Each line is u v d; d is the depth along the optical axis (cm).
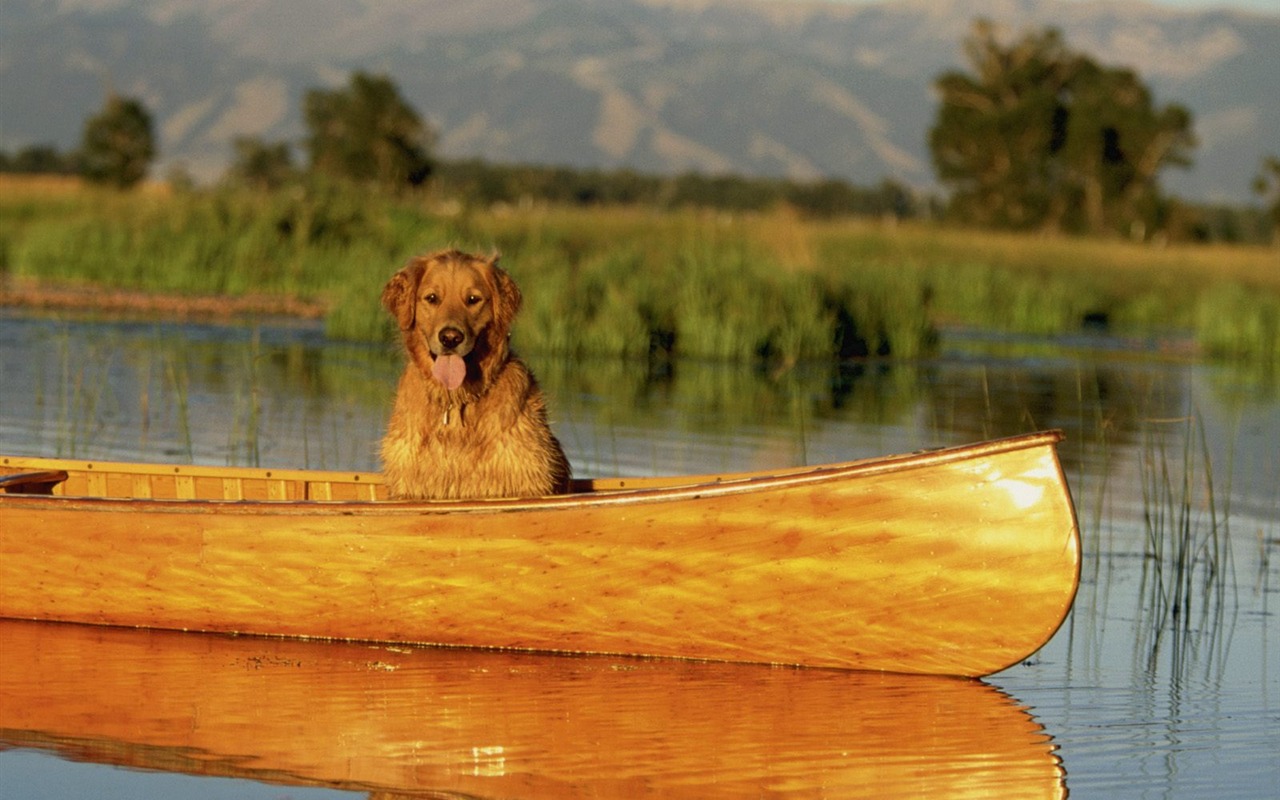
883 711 771
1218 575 1057
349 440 1434
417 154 6600
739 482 810
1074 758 711
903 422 1670
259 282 3089
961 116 8100
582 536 828
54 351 2050
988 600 789
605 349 2311
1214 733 747
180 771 676
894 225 5128
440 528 840
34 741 710
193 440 1419
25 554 896
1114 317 3612
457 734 725
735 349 2331
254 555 865
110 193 4394
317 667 831
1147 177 7925
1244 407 1903
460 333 830
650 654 851
